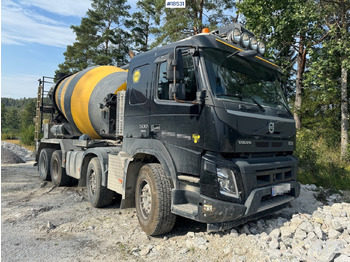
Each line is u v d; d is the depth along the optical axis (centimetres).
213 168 360
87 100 732
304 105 1762
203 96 377
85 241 426
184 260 361
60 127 866
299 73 1605
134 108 502
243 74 438
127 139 514
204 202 356
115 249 399
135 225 490
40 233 456
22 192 746
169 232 451
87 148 702
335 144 1521
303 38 1295
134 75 515
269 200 418
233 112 374
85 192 750
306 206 570
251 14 1220
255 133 390
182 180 404
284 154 468
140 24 3572
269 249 361
